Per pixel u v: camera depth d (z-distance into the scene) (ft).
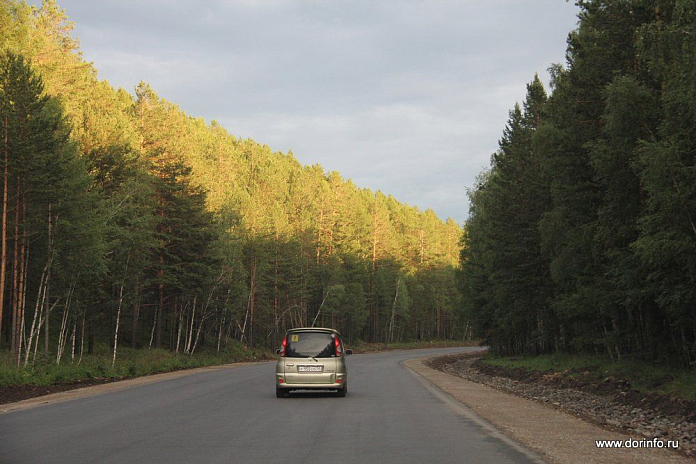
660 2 63.26
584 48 82.43
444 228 525.34
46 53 128.88
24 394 60.39
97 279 116.06
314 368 52.26
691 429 41.57
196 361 144.25
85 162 117.91
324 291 289.74
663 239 55.01
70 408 45.68
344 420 37.24
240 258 200.03
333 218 321.93
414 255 433.07
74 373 85.81
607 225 73.46
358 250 341.41
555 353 127.54
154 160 173.78
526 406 48.98
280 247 256.11
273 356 215.10
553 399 69.10
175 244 155.84
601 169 69.67
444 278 422.82
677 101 53.11
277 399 51.78
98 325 156.97
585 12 88.43
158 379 84.17
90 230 99.91
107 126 140.05
